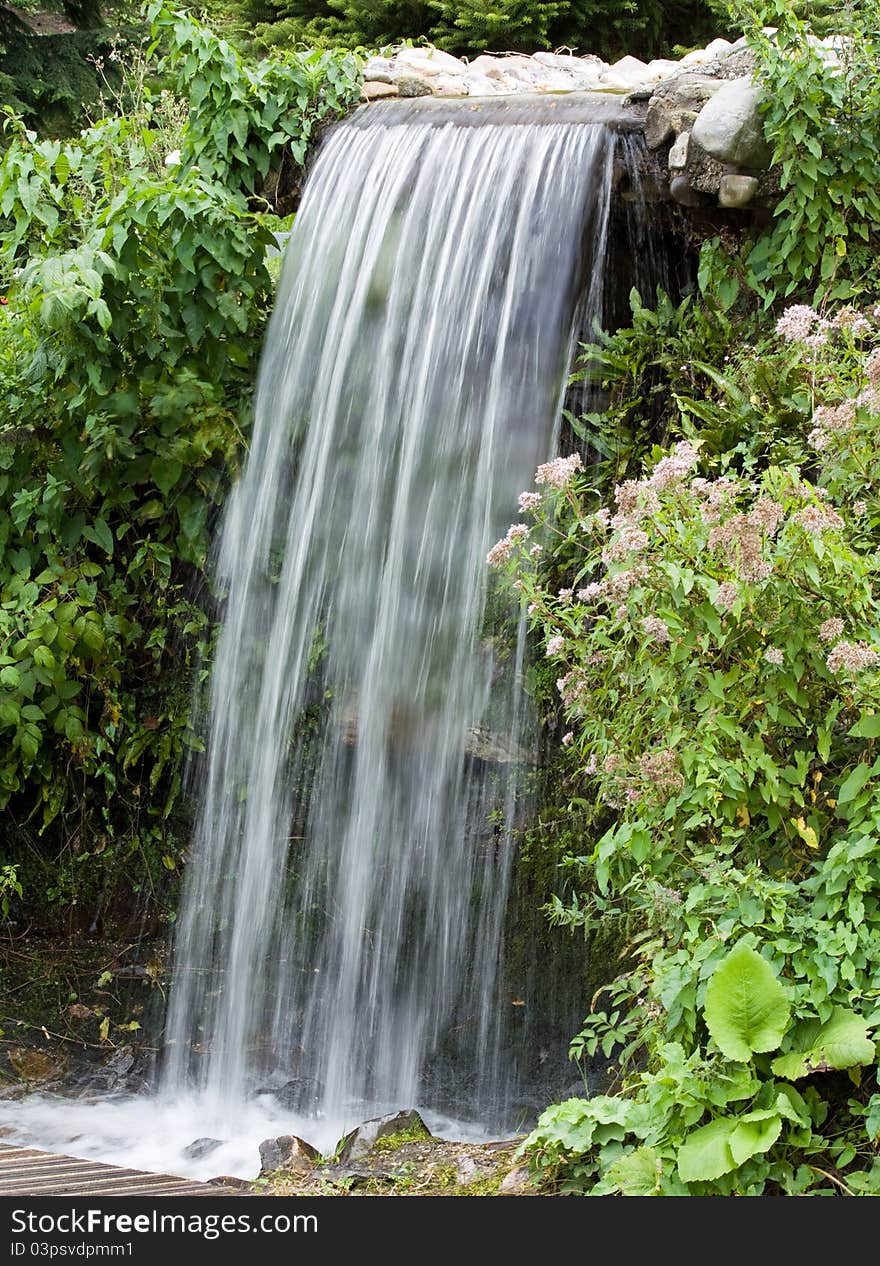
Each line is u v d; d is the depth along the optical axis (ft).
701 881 10.33
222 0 33.96
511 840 14.74
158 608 17.74
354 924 15.56
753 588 9.38
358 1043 15.30
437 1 30.09
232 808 16.89
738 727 10.04
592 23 30.83
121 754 17.71
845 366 11.50
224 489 17.66
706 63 15.81
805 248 14.48
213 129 18.79
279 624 16.79
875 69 14.24
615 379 15.29
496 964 14.61
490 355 15.65
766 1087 9.25
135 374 17.51
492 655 14.97
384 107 18.44
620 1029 11.00
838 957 9.34
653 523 9.84
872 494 10.96
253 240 17.57
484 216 15.97
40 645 16.70
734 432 13.96
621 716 10.61
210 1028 16.40
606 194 15.28
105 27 38.65
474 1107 14.35
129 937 17.48
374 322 16.65
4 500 17.79
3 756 17.47
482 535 15.31
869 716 9.52
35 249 17.93
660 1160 9.28
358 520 16.29
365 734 15.78
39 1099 15.24
